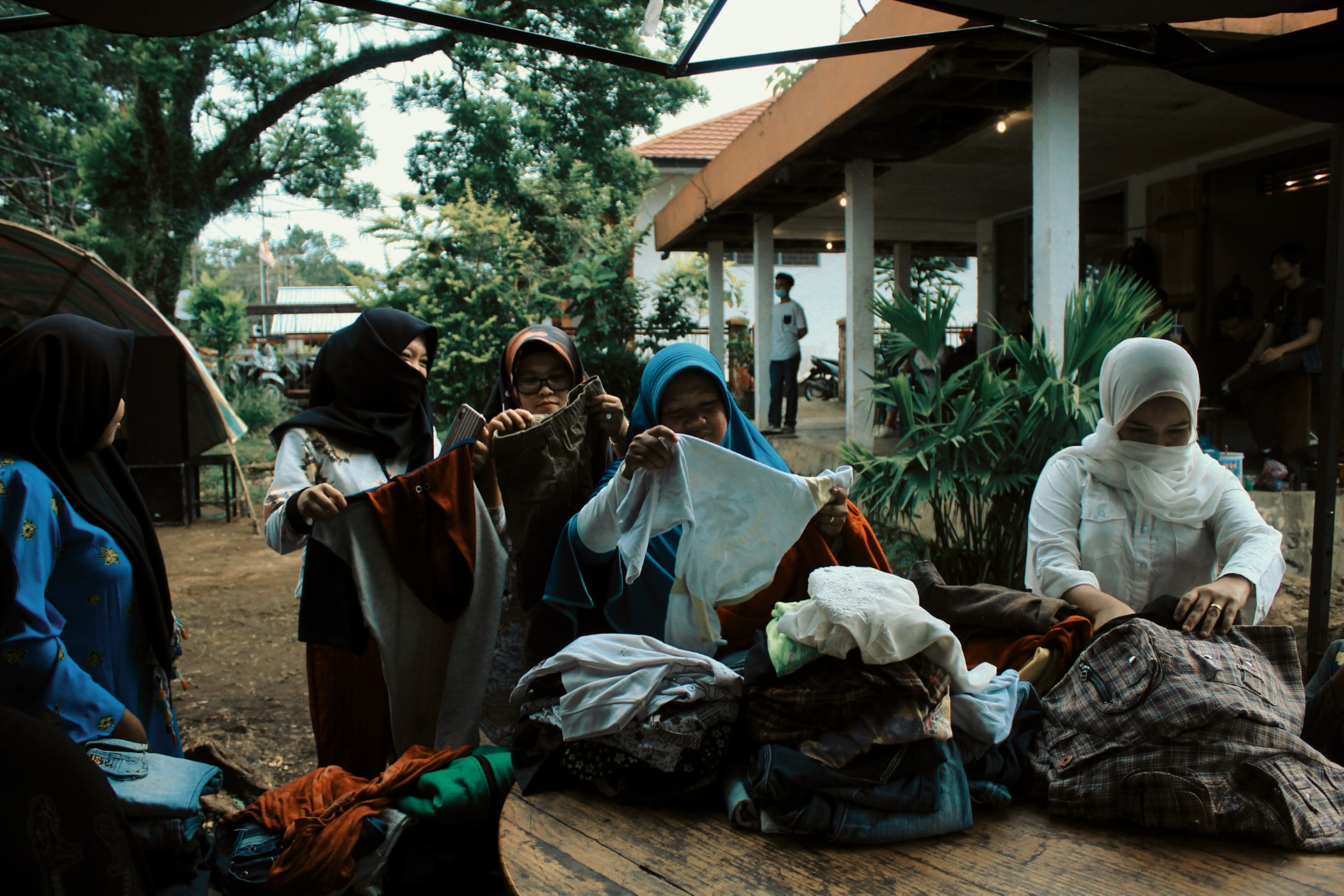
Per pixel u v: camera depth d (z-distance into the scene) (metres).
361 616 2.22
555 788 1.74
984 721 1.63
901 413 4.55
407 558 2.19
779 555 1.87
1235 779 1.51
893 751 1.53
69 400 2.00
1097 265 9.55
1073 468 2.19
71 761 1.18
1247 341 6.84
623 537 1.82
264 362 20.20
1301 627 3.81
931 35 2.32
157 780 1.82
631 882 1.41
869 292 7.69
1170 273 8.37
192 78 13.73
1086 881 1.39
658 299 12.91
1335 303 2.25
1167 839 1.51
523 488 2.16
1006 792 1.61
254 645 5.13
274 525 2.24
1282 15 4.51
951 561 4.40
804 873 1.42
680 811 1.64
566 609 1.98
